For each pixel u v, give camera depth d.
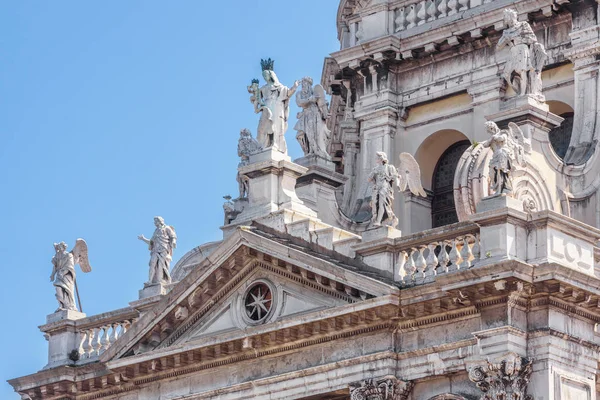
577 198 52.09
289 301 51.75
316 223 52.03
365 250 50.50
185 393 53.50
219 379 52.91
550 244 47.72
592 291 47.88
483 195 50.03
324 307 50.94
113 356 54.47
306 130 56.41
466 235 49.06
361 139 60.47
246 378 52.34
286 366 51.62
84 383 55.50
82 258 57.81
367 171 59.88
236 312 52.72
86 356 56.31
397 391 49.50
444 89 59.22
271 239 52.09
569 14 56.81
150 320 53.69
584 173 52.53
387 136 59.91
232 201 56.50
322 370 50.72
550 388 47.28
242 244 52.03
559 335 47.75
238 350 52.25
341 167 63.81
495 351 47.59
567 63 56.62
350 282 50.00
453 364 48.69
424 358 49.28
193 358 53.03
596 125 54.53
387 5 61.06
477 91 58.38
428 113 59.69
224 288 52.97
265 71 54.44
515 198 48.75
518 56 51.78
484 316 48.09
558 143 57.03
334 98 63.50
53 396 56.19
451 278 47.97
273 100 54.09
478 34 58.38
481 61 58.69
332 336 50.72
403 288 49.38
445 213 59.25
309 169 55.84
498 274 47.16
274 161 53.41
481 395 48.09
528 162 50.16
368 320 49.88
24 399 56.81
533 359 47.66
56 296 57.19
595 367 48.69
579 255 48.38
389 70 60.53
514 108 51.28
